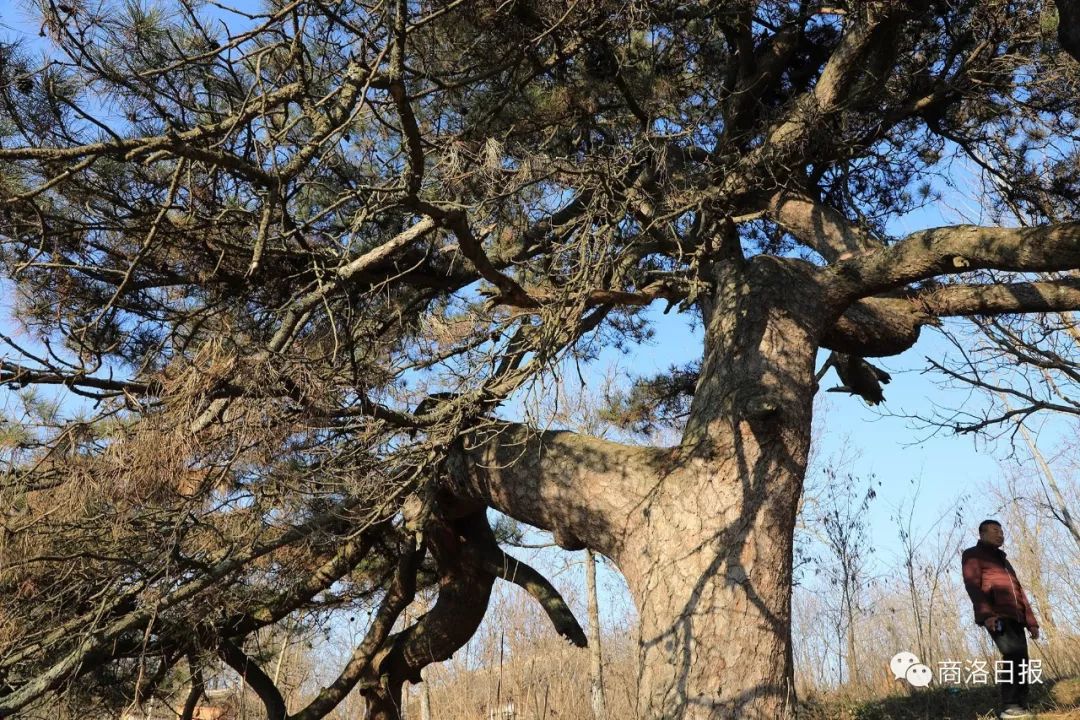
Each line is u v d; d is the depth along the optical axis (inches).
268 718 335.0
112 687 318.3
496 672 329.1
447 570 345.4
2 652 256.4
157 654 298.8
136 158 206.7
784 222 319.6
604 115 316.8
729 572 238.4
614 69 289.9
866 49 279.7
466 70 270.8
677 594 240.5
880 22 271.0
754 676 230.2
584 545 282.0
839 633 370.6
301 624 374.0
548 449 278.5
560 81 293.0
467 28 266.1
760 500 245.4
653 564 248.8
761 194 320.5
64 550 251.9
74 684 293.6
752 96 318.0
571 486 269.4
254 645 391.5
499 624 338.6
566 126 301.6
